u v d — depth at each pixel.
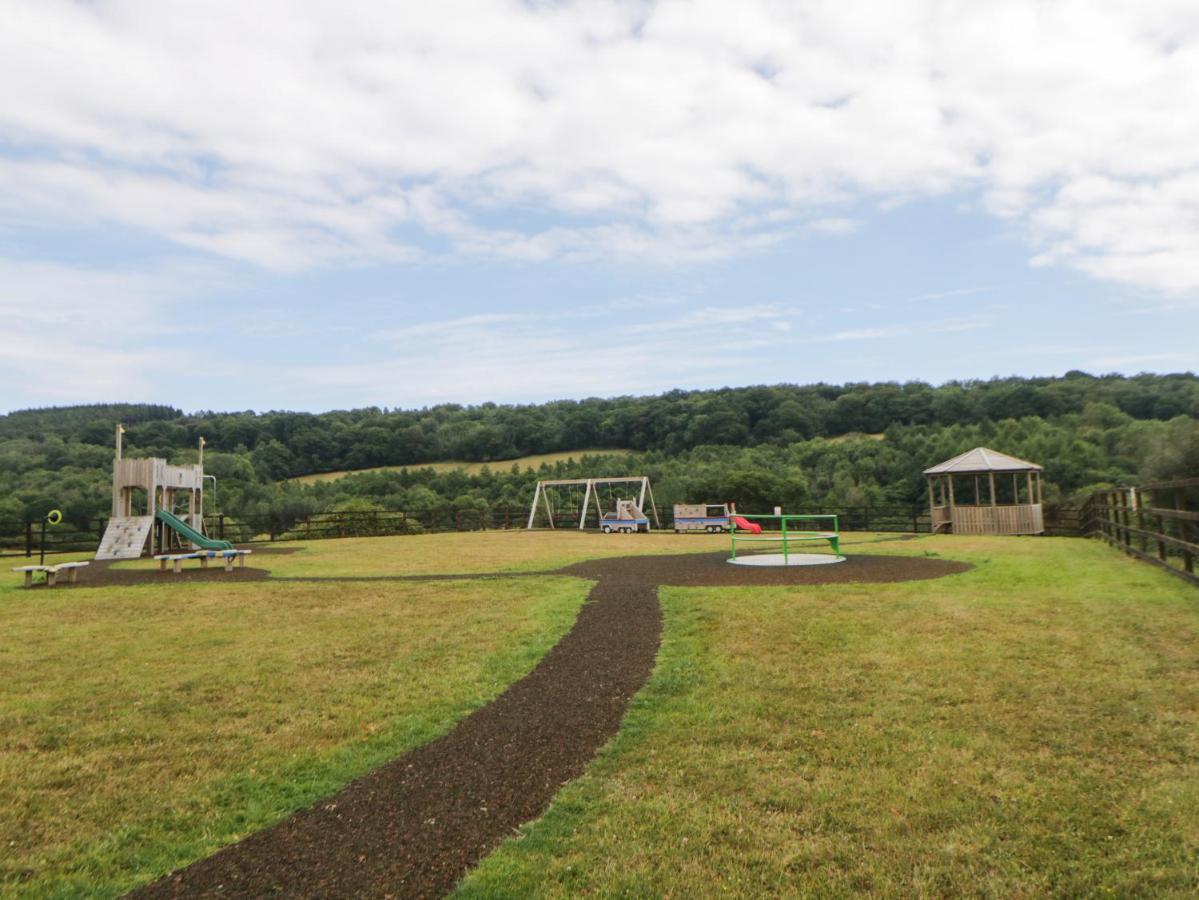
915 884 3.36
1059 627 7.95
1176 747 4.69
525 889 3.39
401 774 4.77
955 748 4.82
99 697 6.43
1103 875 3.38
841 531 28.92
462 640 8.50
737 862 3.59
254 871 3.62
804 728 5.30
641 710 5.86
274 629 9.31
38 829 4.09
